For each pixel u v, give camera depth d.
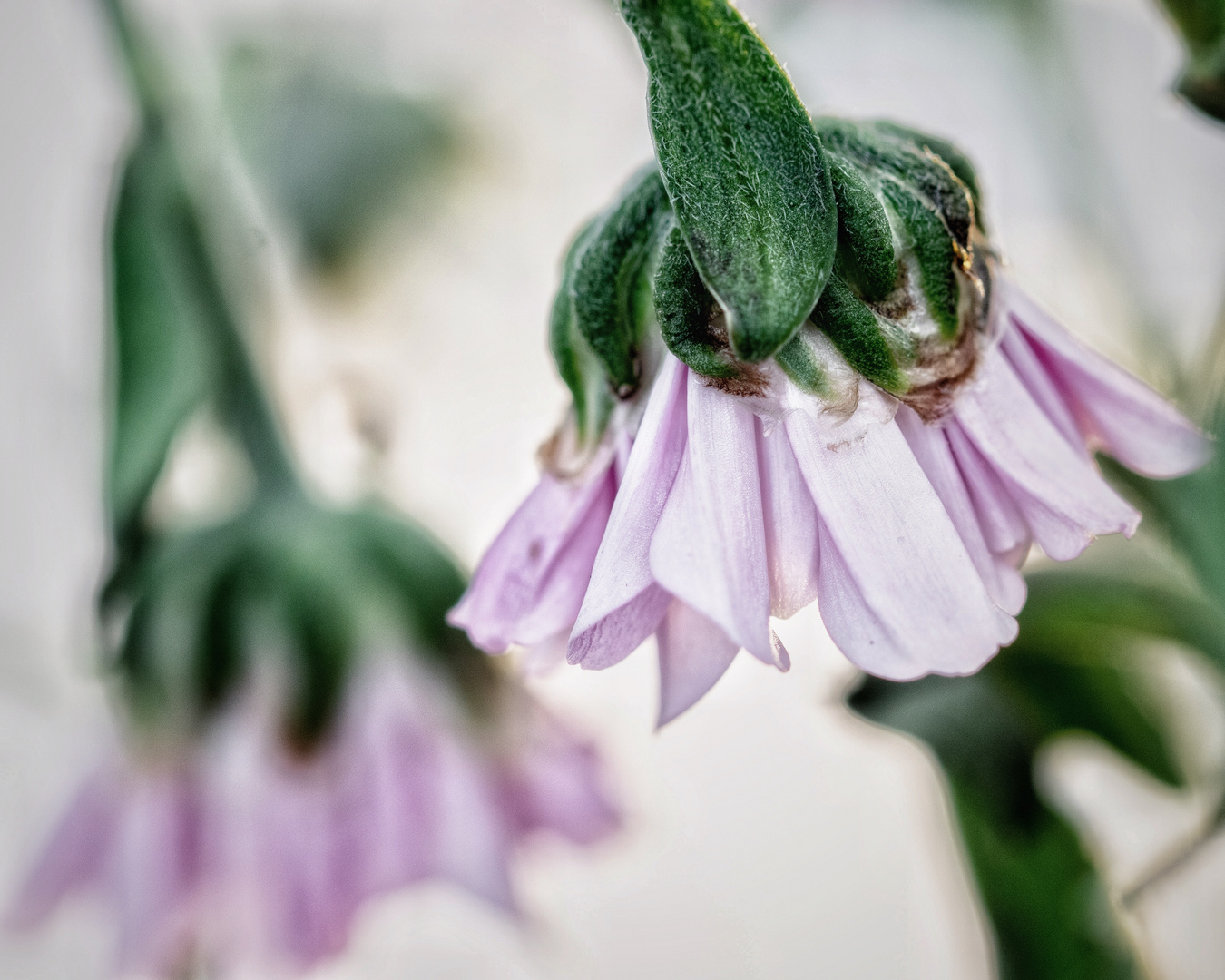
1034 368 0.16
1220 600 0.20
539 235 0.34
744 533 0.15
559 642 0.16
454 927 0.36
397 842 0.22
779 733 0.38
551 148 0.34
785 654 0.15
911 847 0.39
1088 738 0.23
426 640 0.23
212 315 0.24
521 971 0.37
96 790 0.23
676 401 0.16
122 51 0.24
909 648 0.15
